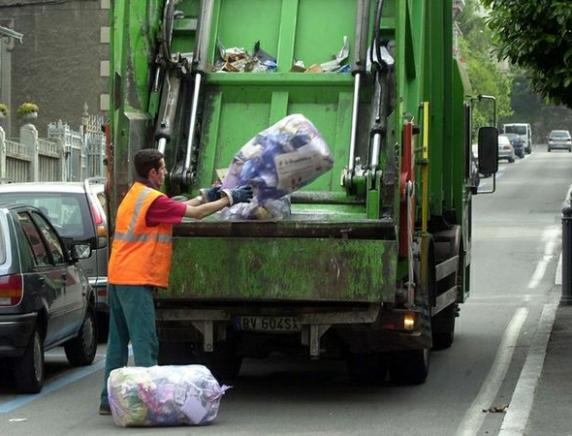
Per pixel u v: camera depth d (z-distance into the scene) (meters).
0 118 67.69
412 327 20.73
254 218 20.41
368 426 19.27
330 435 18.45
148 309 19.95
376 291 20.20
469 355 28.25
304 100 22.00
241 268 20.34
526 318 34.94
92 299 28.31
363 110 21.62
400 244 20.41
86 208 31.77
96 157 70.12
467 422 19.58
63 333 25.56
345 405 21.52
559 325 32.34
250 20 22.86
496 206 83.56
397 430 18.86
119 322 20.42
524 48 26.39
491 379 24.59
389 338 21.44
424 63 23.41
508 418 19.25
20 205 24.66
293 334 21.69
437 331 29.02
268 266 20.31
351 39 22.33
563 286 37.19
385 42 21.78
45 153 60.91
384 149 21.00
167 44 22.00
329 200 21.19
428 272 22.84
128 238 19.94
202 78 22.19
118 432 18.97
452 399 22.16
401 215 20.41
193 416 19.28
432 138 25.41
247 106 22.17
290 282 20.28
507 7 26.56
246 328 21.16
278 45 22.50
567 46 26.31
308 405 21.55
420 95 22.56
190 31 22.62
